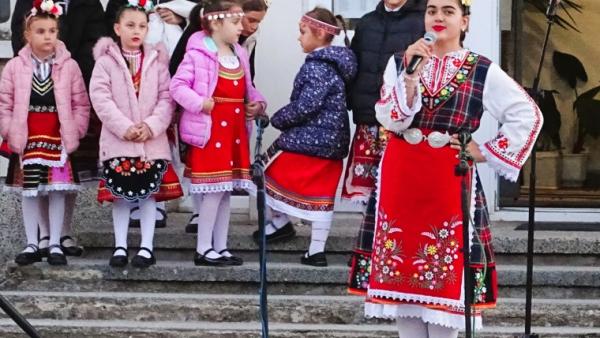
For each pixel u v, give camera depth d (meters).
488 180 10.09
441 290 6.49
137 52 9.03
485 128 9.95
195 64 8.91
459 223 6.50
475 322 6.59
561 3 11.67
